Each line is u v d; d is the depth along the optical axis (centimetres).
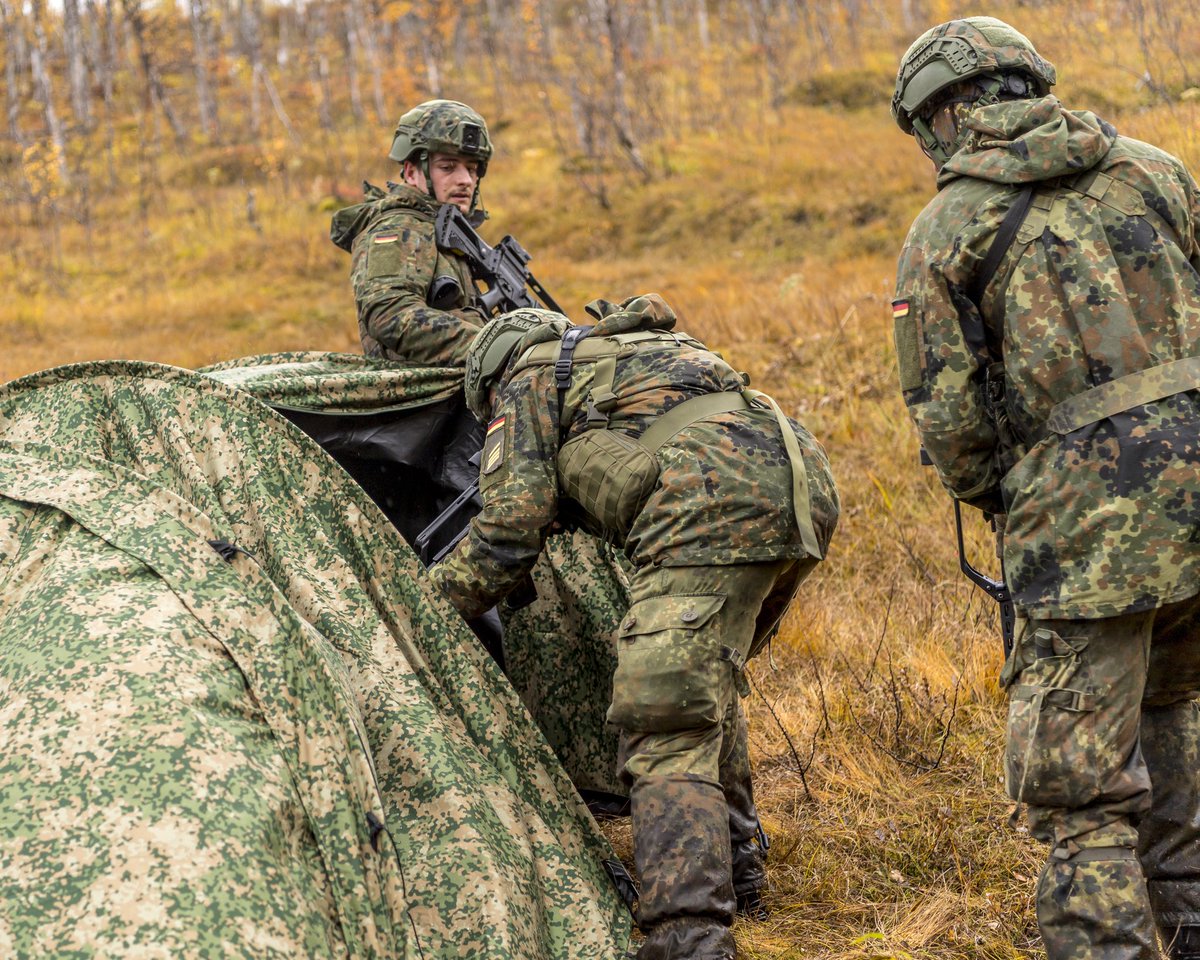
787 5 2964
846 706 359
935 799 311
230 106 3509
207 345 1126
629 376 260
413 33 3325
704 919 230
